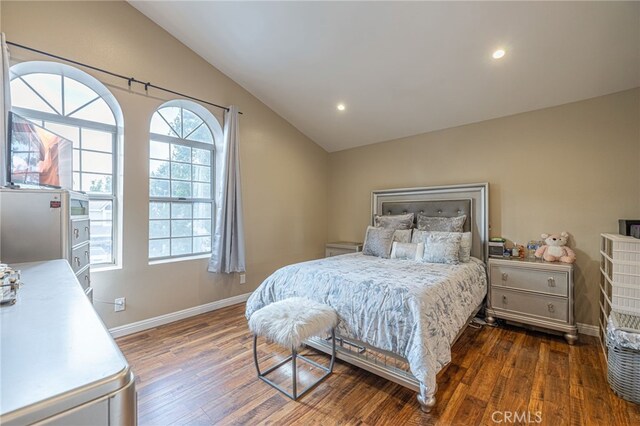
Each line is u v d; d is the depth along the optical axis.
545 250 2.85
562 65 2.47
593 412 1.66
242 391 1.86
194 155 3.41
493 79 2.76
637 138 2.54
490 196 3.32
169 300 3.01
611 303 2.11
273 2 2.37
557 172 2.91
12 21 2.12
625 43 2.18
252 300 2.64
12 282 0.90
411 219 3.62
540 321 2.67
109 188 2.73
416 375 1.65
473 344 2.53
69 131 2.54
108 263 2.72
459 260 2.91
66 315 0.74
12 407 0.38
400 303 1.85
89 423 0.44
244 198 3.67
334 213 4.88
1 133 1.94
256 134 3.80
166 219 3.17
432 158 3.79
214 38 2.93
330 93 3.45
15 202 1.62
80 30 2.41
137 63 2.75
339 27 2.50
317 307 2.02
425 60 2.68
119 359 0.53
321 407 1.71
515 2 2.01
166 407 1.70
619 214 2.61
